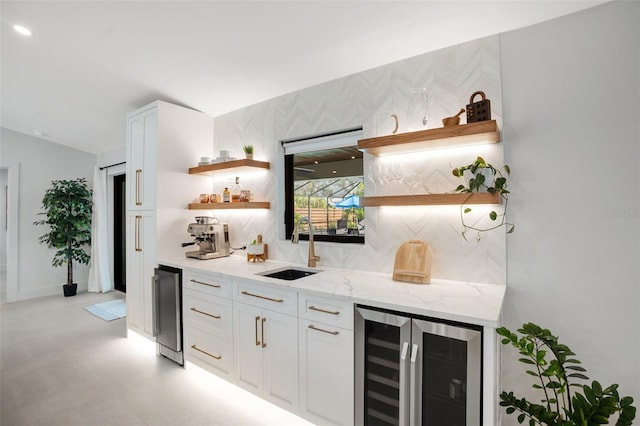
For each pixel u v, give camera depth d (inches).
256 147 121.5
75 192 193.2
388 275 88.5
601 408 44.4
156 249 118.2
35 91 133.1
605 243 63.7
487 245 75.3
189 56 98.7
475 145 76.5
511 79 72.6
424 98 77.1
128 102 134.4
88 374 104.7
